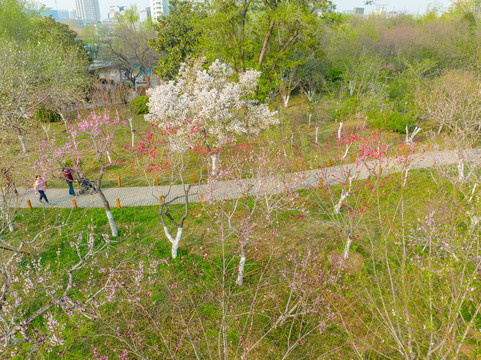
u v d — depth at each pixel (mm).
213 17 26953
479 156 13203
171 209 17000
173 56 41188
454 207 10711
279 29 28156
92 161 23359
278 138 21875
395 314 7496
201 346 9680
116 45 59219
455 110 15641
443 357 6047
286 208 14805
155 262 11359
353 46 42156
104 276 11750
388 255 12461
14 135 21250
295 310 10586
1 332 7523
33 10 47938
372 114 28734
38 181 17016
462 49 35781
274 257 12930
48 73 27969
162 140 19047
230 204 17062
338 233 14172
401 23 57625
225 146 20391
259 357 9328
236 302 11023
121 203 17750
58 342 8305
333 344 9578
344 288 10680
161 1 190250
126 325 10266
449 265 6891
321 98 41562
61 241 14195
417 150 19812
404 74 34688
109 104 28938
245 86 23188
